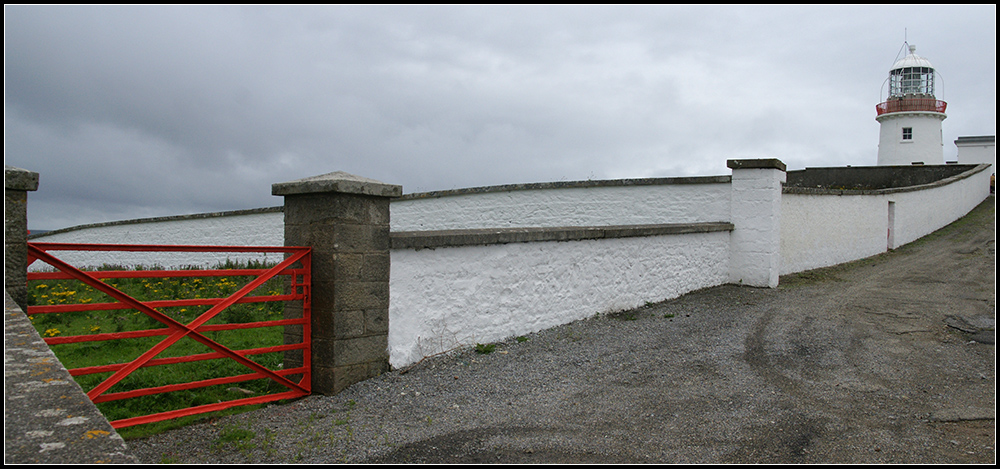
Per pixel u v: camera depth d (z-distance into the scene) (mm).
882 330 7301
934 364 5926
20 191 3572
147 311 4121
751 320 7938
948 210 21016
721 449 3885
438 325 6047
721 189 11227
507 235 6734
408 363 5715
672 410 4629
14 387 2342
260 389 5156
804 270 12727
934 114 28172
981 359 6086
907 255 15438
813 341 6801
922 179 23797
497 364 5898
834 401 4863
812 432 4195
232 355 4586
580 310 7957
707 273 10531
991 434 4203
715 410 4625
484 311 6570
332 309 5012
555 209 13484
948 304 8773
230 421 4355
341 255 5031
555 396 4984
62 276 3770
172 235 18766
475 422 4367
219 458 3652
